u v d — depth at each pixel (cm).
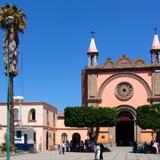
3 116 7206
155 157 5156
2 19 5059
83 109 6962
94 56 8175
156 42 8050
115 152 6488
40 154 5894
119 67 8000
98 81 8075
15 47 5038
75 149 6931
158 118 6894
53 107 8525
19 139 6919
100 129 7919
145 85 7919
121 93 7975
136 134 7775
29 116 7356
